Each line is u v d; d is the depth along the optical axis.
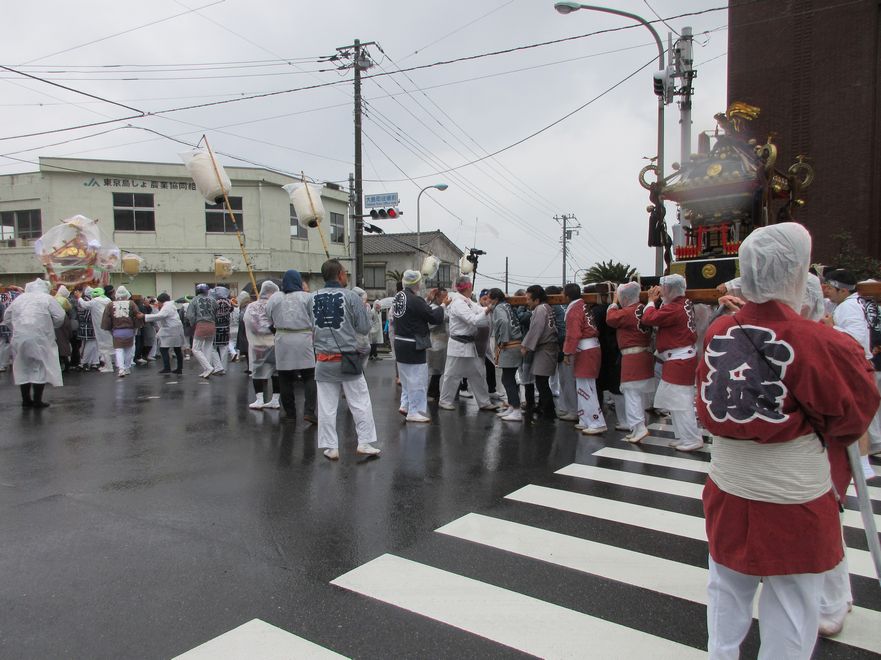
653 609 3.25
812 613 2.13
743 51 17.17
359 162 19.80
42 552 3.94
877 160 15.75
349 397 6.39
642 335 6.86
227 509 4.75
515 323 8.19
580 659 2.80
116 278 24.72
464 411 9.02
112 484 5.36
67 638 2.95
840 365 2.05
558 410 8.91
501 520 4.54
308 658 2.79
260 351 8.75
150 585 3.50
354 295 6.25
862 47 15.73
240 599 3.34
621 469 5.89
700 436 6.61
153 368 14.41
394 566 3.76
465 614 3.19
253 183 26.38
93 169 24.83
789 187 7.09
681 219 8.39
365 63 19.50
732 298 3.21
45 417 8.35
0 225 25.61
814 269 7.29
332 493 5.15
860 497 2.58
